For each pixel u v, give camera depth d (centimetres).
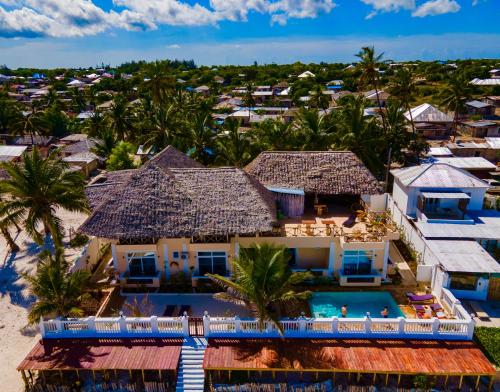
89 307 2728
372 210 3169
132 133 6881
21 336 2588
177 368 2180
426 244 3064
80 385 2180
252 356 2166
